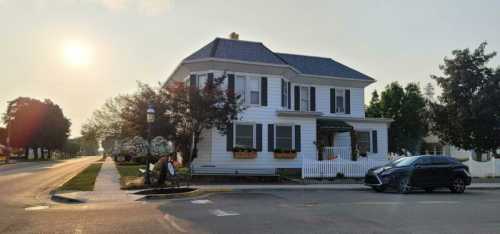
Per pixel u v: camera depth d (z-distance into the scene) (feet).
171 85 80.69
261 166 86.84
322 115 99.71
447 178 61.77
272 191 60.03
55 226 32.30
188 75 89.10
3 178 87.35
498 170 91.30
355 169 79.46
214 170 73.26
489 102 94.12
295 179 75.31
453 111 99.35
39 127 249.96
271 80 90.07
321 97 103.81
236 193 57.11
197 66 86.69
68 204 47.65
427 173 61.11
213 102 76.59
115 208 42.42
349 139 101.81
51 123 255.50
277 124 89.20
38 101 254.06
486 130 94.94
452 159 64.08
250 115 87.25
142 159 140.56
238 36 101.45
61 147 290.56
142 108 79.15
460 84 98.73
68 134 295.28
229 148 84.74
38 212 39.73
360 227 32.07
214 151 83.66
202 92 77.30
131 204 45.96
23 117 245.86
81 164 165.58
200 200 49.29
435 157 63.16
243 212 39.34
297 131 90.58
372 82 108.06
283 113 89.10
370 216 37.42
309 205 44.78
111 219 35.35
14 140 247.29
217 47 90.22
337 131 97.09
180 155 90.38
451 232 30.40
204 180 70.69
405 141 140.97
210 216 36.96
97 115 209.97
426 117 105.91
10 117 248.11
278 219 35.47
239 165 85.20
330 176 77.82
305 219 35.53
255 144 86.94
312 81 102.94
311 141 91.40
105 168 113.19
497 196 56.90
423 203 47.37
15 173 104.12
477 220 35.73
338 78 103.76
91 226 32.22
